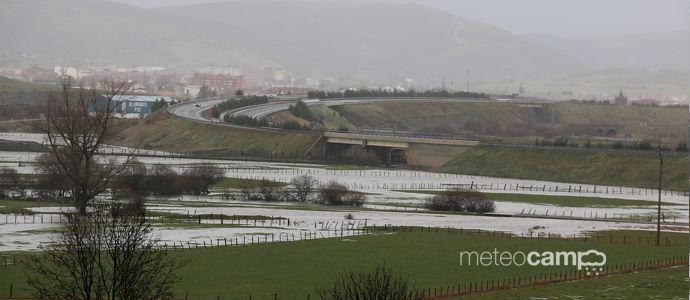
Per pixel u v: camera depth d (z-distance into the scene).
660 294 155.50
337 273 169.25
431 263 183.75
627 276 174.38
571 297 152.38
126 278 113.56
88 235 143.88
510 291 156.88
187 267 171.62
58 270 153.38
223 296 146.62
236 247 195.50
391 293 114.88
